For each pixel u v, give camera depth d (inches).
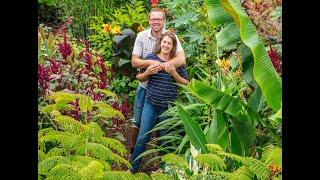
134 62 221.3
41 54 227.6
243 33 143.5
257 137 164.4
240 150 159.3
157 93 216.1
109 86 267.1
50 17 339.9
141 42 221.9
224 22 157.0
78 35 330.0
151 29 222.8
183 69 219.3
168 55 217.3
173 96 217.5
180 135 208.7
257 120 157.5
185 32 282.0
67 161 116.2
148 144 209.6
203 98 153.8
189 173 145.8
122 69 279.0
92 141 126.5
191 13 270.8
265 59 144.1
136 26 290.4
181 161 129.3
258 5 181.0
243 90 189.8
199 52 268.2
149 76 217.2
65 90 198.4
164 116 214.1
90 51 267.7
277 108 145.2
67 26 314.7
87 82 215.6
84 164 119.4
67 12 332.2
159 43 217.6
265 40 181.2
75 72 216.8
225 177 120.2
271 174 121.4
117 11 307.9
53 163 115.1
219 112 159.3
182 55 218.7
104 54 296.2
